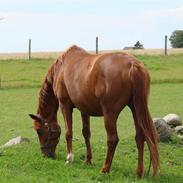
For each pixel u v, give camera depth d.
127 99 9.12
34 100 25.09
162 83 32.34
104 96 9.16
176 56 42.97
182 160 11.53
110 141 9.31
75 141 13.05
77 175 9.73
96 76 9.28
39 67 37.69
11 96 26.52
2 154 11.24
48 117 11.18
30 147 12.09
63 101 10.59
